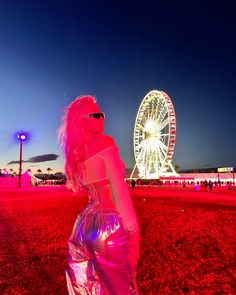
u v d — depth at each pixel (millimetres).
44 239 9789
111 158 2174
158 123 78000
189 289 5367
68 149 2318
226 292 5215
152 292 5227
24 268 6645
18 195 34844
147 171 82188
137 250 2141
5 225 12719
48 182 107250
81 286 2156
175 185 88312
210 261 7078
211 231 11016
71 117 2320
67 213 16734
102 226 2125
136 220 2104
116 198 2111
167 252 7961
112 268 2088
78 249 2207
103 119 2355
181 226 12219
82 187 2342
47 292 5277
